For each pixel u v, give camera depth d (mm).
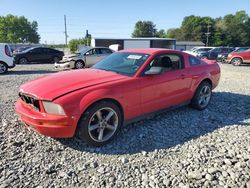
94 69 4898
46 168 3371
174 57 5242
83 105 3693
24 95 4023
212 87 6113
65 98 3629
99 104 3879
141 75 4480
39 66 18453
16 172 3281
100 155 3762
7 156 3648
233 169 3287
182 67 5332
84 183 3113
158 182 3107
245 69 16969
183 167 3428
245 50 20484
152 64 4738
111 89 4008
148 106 4625
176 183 3080
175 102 5199
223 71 15266
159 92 4758
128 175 3266
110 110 4043
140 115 4586
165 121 5094
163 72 4863
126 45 41844
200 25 105188
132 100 4312
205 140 4266
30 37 118625
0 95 7188
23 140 4117
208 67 5961
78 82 4059
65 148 3922
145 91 4492
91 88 3879
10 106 5949
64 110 3586
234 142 4141
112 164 3521
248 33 105625
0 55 13156
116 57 5207
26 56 21031
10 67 13594
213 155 3707
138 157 3725
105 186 3051
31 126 3863
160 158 3699
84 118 3762
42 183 3090
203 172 3256
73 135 3775
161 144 4137
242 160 3480
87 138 3852
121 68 4734
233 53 20703
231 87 9000
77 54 15945
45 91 3789
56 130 3650
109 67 4898
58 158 3650
